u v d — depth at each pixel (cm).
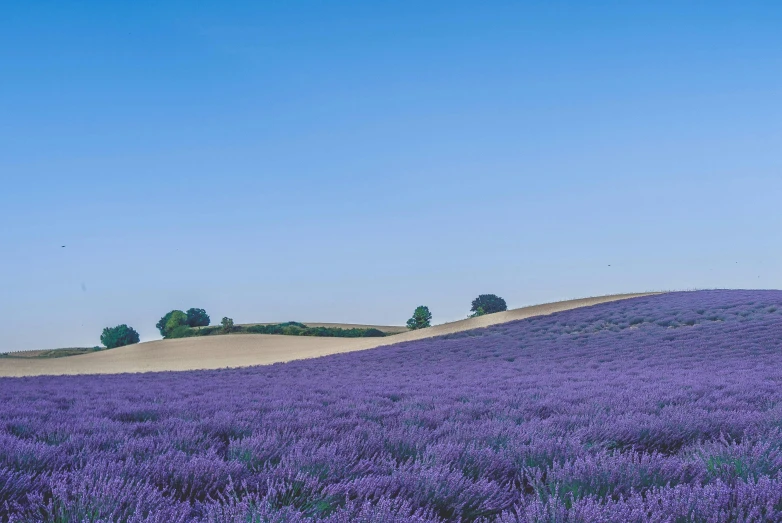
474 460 436
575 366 1911
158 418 827
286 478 387
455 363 2409
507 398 947
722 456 417
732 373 1416
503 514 296
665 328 2902
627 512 275
